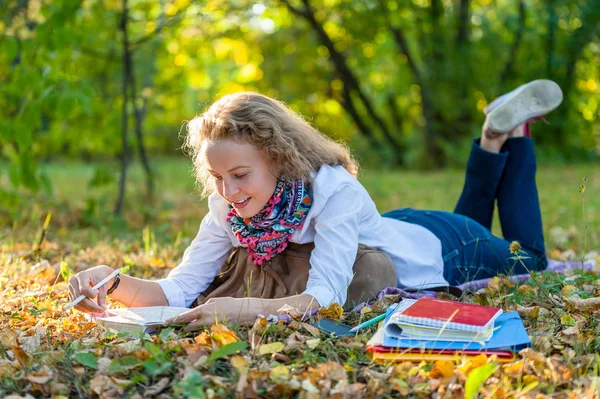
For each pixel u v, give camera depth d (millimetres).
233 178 2596
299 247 2818
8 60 5688
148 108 8203
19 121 5438
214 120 2582
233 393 1982
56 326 2676
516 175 3672
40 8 5543
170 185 10883
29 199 6809
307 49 14211
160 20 6426
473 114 14086
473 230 3434
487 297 2957
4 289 3316
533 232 3609
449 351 2213
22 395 2023
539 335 2428
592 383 1932
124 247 4527
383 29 13539
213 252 2986
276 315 2547
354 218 2748
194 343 2383
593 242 4949
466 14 13633
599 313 2662
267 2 6488
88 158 17422
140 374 2082
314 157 2758
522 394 1915
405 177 11781
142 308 2691
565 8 13633
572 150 15234
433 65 13672
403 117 16391
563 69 14391
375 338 2293
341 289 2676
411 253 3133
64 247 4598
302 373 2086
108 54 7141
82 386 2064
